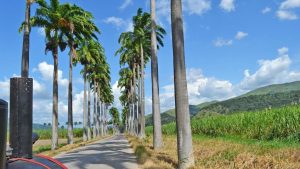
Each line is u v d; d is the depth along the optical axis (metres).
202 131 44.53
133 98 74.50
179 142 14.59
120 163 18.19
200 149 19.88
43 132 93.94
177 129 14.71
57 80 37.34
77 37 39.41
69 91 44.25
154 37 27.42
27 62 27.56
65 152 29.08
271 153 15.88
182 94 14.69
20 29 28.34
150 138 44.16
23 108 3.49
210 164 14.41
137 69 59.69
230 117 39.28
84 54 51.84
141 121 48.34
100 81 79.62
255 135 31.98
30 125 3.54
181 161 14.47
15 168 3.32
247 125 33.84
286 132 27.73
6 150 3.14
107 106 124.81
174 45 14.95
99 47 54.88
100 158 21.27
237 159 14.40
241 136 34.12
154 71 27.02
